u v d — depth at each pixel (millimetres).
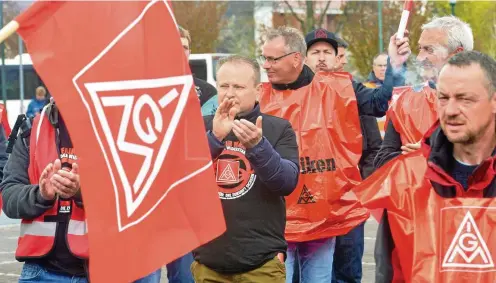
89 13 3857
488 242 4039
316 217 7551
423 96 6598
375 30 45375
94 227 3781
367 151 8992
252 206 5672
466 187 4102
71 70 3801
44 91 34500
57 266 5477
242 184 5684
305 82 7754
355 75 47031
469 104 3965
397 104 6695
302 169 7582
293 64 7633
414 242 4129
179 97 4078
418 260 4109
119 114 3883
